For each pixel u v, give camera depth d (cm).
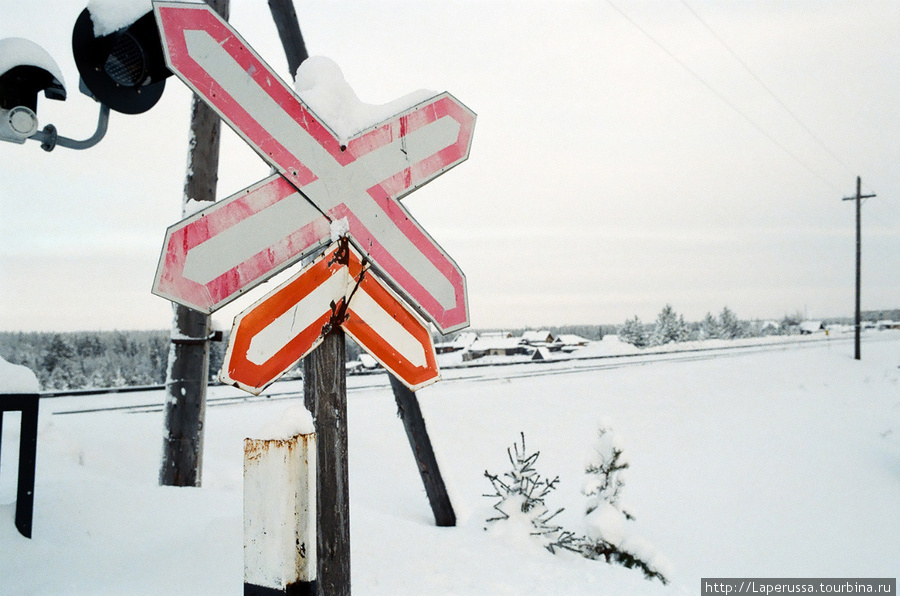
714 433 1412
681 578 689
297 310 155
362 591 352
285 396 1592
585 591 405
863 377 2588
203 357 613
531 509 609
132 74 229
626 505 597
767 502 1012
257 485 138
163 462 594
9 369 348
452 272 194
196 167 617
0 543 323
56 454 721
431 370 187
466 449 1168
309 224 163
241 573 320
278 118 161
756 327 10638
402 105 188
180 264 140
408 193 187
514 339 6234
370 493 851
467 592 367
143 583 308
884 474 1211
